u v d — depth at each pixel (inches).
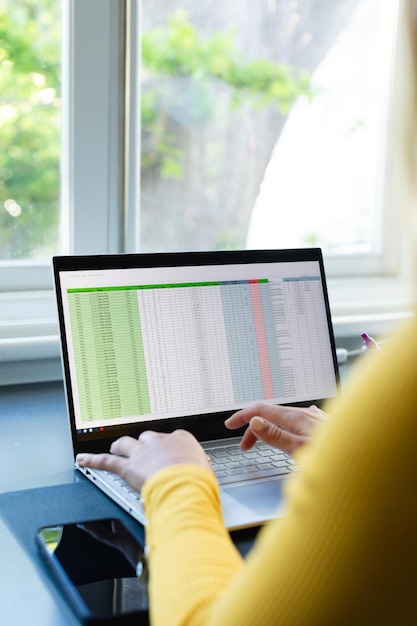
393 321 72.5
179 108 69.4
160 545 27.2
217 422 46.1
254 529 35.1
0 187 63.7
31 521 35.5
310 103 75.7
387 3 76.7
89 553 32.3
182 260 47.3
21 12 62.2
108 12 61.6
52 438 47.8
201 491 29.5
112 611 27.7
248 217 74.4
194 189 71.3
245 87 72.4
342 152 77.7
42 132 63.9
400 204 22.0
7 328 60.2
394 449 20.3
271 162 74.7
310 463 21.9
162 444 34.4
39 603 29.3
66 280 43.8
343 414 21.4
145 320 45.4
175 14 67.8
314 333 50.8
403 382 20.6
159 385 45.0
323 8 74.6
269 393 48.3
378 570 20.5
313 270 51.9
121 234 65.7
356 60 76.9
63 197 64.7
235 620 22.1
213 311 47.5
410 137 21.4
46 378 60.8
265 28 72.6
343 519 20.7
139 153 65.9
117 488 38.0
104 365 43.8
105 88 62.7
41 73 63.2
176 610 24.5
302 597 21.1
